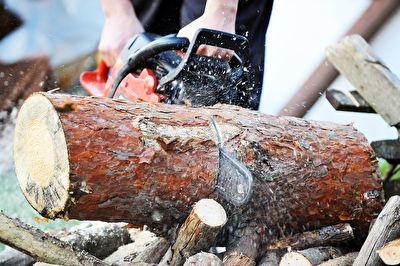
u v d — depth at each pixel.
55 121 1.40
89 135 1.39
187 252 1.50
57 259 1.36
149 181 1.49
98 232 2.08
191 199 1.61
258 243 1.76
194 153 1.57
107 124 1.44
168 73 2.29
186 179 1.55
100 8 4.80
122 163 1.42
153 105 1.72
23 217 2.95
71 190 1.37
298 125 2.03
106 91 2.74
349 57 3.25
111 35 2.95
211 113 1.85
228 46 2.14
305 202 1.87
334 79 5.27
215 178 1.60
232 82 2.38
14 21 4.55
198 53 2.32
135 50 2.52
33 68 4.56
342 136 2.05
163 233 1.72
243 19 3.07
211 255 1.40
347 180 1.92
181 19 3.11
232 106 2.12
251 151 1.73
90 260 1.42
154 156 1.48
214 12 2.48
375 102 3.13
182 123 1.65
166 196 1.55
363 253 1.56
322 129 2.06
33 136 1.54
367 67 3.14
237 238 1.73
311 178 1.84
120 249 2.16
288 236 1.92
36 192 1.56
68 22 4.75
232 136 1.74
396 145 3.07
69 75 4.74
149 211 1.58
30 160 1.58
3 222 1.28
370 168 1.97
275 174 1.76
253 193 1.74
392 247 1.45
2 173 3.78
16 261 1.67
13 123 4.32
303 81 5.51
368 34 5.23
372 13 5.10
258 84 3.19
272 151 1.78
